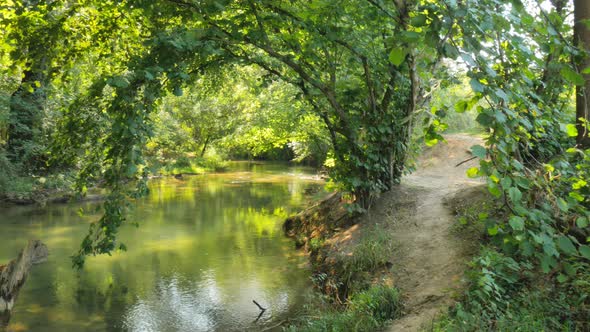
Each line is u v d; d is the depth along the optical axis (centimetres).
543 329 391
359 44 833
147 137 606
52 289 795
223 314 686
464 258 610
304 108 1158
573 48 353
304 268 886
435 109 351
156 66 611
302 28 816
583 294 416
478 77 306
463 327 431
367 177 944
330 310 651
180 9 786
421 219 815
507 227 369
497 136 321
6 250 1038
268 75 896
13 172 1756
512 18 322
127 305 725
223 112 3378
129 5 743
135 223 631
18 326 650
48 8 819
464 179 1178
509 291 480
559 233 348
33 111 1870
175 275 864
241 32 766
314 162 3516
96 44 952
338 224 979
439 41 299
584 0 543
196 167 2966
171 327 646
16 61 883
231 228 1255
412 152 1005
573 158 460
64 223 1326
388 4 828
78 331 636
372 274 690
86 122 670
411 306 556
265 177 2586
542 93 546
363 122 911
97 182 1878
